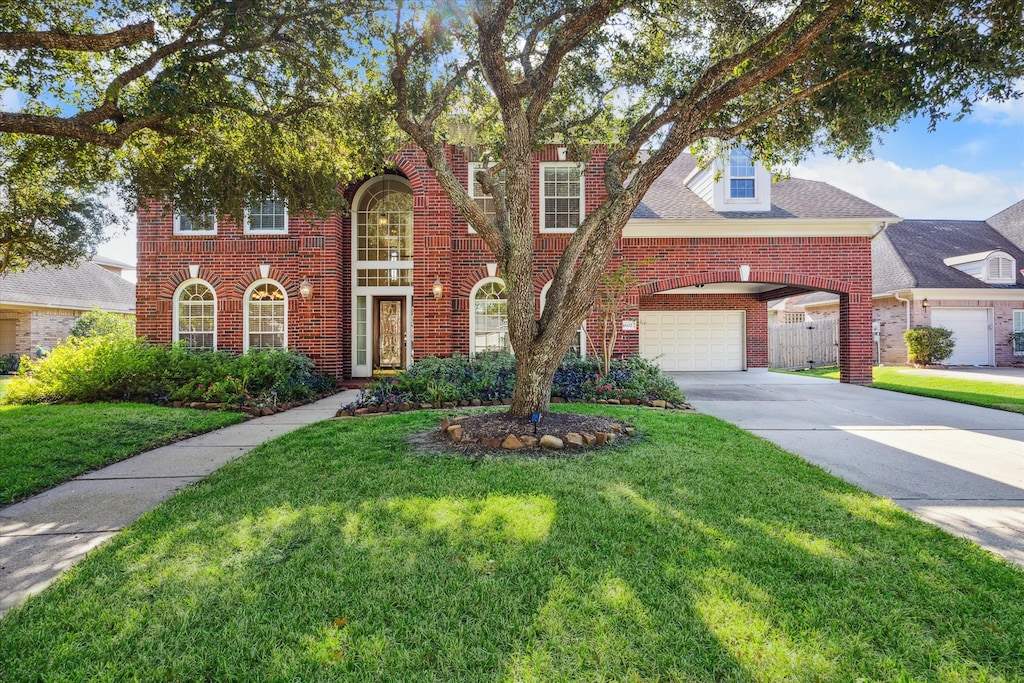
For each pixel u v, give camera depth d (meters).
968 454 5.78
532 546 3.16
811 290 14.48
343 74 6.94
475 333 12.32
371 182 13.49
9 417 7.17
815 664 2.10
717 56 7.26
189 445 6.18
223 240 12.31
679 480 4.50
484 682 2.01
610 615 2.43
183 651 2.21
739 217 12.39
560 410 7.82
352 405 8.61
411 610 2.48
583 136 8.59
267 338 12.35
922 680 2.03
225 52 5.83
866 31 5.84
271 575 2.83
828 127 7.50
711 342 17.31
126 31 4.92
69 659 2.15
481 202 12.32
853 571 2.87
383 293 13.39
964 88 5.95
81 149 6.76
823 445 6.21
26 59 5.67
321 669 2.08
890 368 17.69
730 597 2.59
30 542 3.41
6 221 7.62
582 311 6.12
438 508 3.79
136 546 3.21
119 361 9.28
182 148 7.29
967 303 18.25
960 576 2.83
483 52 5.70
